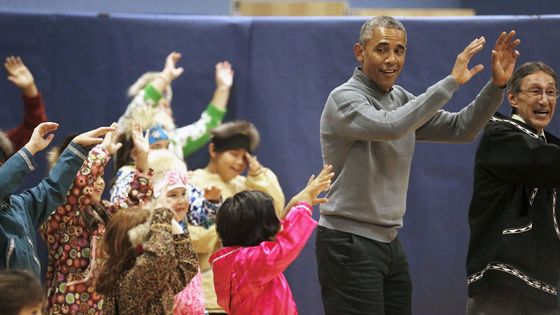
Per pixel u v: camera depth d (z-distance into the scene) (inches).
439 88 343.3
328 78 511.5
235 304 351.9
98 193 388.2
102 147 378.6
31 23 526.9
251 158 497.4
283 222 351.9
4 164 347.9
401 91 391.2
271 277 348.2
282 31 516.7
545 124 408.5
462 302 496.4
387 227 374.3
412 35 503.5
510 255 390.3
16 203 353.4
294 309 363.9
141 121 482.6
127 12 639.8
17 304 277.6
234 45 521.7
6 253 345.1
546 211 395.2
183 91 523.8
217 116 513.7
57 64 526.3
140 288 319.6
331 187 374.9
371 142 370.0
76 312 373.1
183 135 506.6
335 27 511.5
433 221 500.4
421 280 499.8
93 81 526.0
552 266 394.0
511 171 393.7
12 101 525.7
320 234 378.9
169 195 411.2
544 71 408.2
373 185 369.4
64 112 525.7
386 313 380.5
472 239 406.0
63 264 375.9
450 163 499.8
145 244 321.4
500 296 397.4
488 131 406.6
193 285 385.7
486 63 496.7
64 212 372.5
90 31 527.2
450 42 500.4
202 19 524.7
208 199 468.1
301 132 513.3
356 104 357.7
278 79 516.7
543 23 490.0
